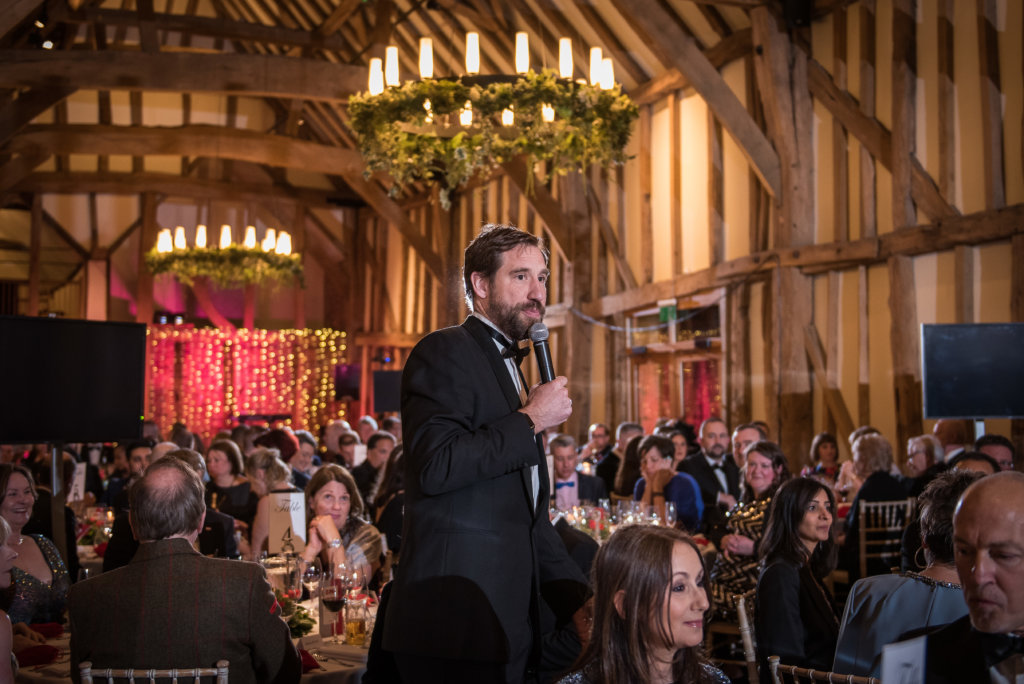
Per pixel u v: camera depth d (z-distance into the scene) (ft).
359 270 60.70
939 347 17.92
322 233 60.44
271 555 16.05
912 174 23.91
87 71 33.65
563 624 7.40
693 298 32.76
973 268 22.47
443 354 6.79
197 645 8.12
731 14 29.45
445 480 6.34
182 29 40.32
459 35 37.83
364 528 14.49
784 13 27.43
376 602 12.76
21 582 11.91
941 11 23.17
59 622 12.42
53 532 13.05
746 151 27.40
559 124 18.29
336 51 44.42
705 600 5.52
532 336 7.04
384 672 7.50
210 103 55.67
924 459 18.28
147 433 29.71
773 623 9.48
